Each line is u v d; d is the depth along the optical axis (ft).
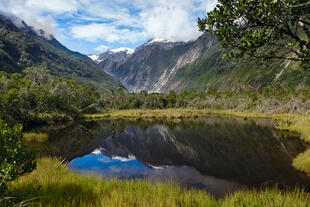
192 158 57.26
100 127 130.00
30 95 157.17
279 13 15.88
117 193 19.20
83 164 50.21
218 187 35.55
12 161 15.21
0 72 239.71
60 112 180.75
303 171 43.29
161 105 359.25
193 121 160.25
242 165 49.32
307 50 16.72
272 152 60.95
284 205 15.85
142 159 56.49
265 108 228.02
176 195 19.92
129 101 371.15
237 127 119.14
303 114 162.91
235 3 16.62
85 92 275.59
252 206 16.71
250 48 16.92
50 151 60.80
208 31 19.19
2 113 101.71
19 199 14.21
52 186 20.51
